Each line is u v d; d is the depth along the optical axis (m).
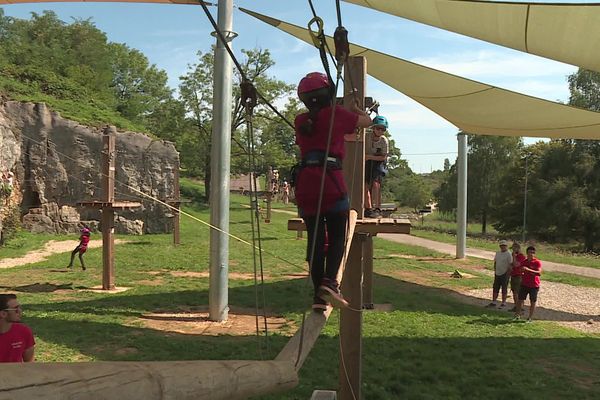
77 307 12.88
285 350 2.94
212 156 12.27
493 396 8.17
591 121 12.77
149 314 12.58
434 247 34.44
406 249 31.72
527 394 8.27
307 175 3.74
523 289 14.21
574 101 51.16
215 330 11.36
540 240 54.09
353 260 6.98
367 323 12.65
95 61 60.91
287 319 12.52
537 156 57.88
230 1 11.87
